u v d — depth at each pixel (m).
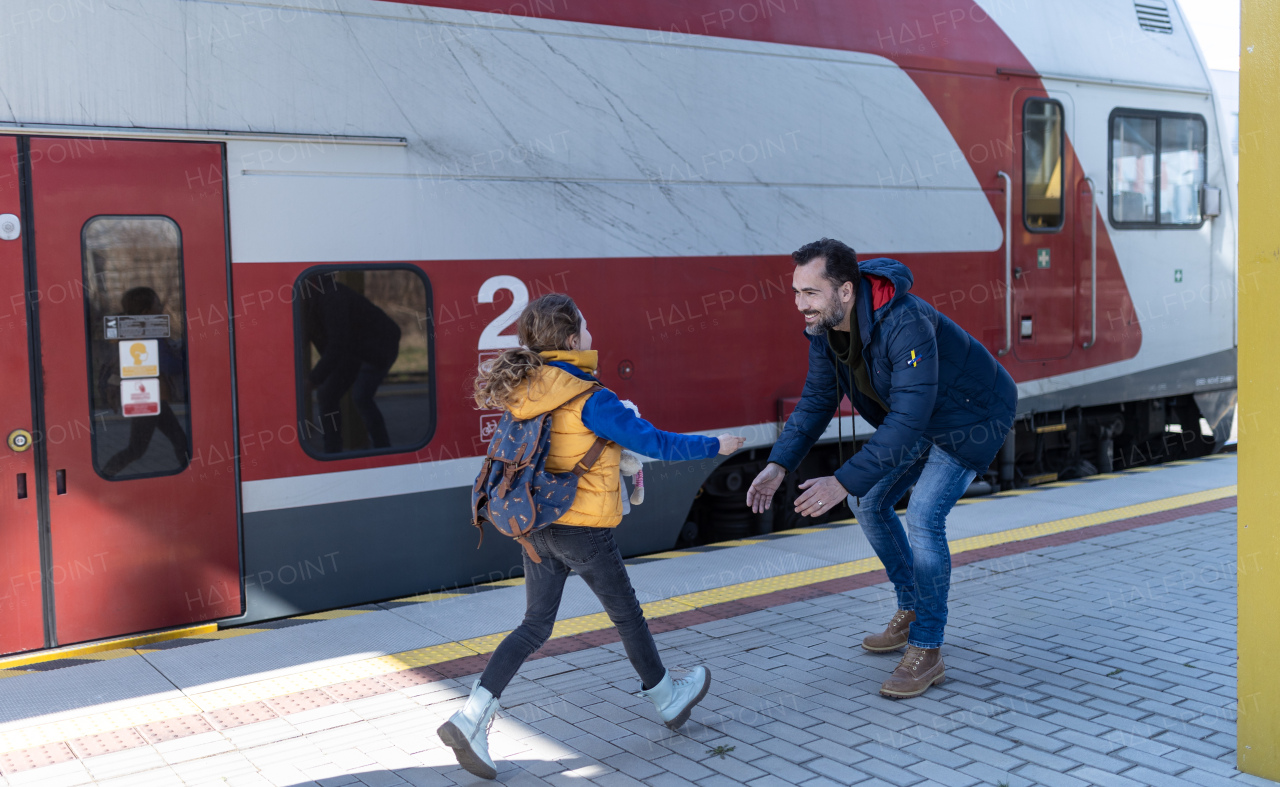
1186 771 3.26
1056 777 3.25
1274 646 3.12
